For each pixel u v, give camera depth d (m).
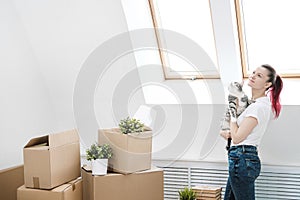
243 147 3.28
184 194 3.63
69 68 3.98
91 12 3.51
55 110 4.31
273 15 3.63
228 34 3.40
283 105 3.64
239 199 3.29
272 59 3.84
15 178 3.55
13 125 3.70
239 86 3.37
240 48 3.75
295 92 3.68
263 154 3.76
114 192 3.26
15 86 3.72
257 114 3.23
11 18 3.62
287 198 3.68
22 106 3.82
